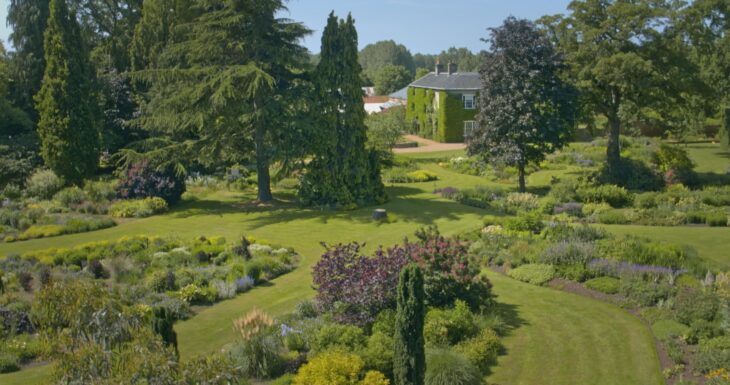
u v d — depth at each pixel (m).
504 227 26.31
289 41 35.12
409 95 77.06
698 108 48.44
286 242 27.05
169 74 32.81
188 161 35.72
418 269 11.93
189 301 19.25
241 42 32.94
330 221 30.75
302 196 34.47
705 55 50.62
